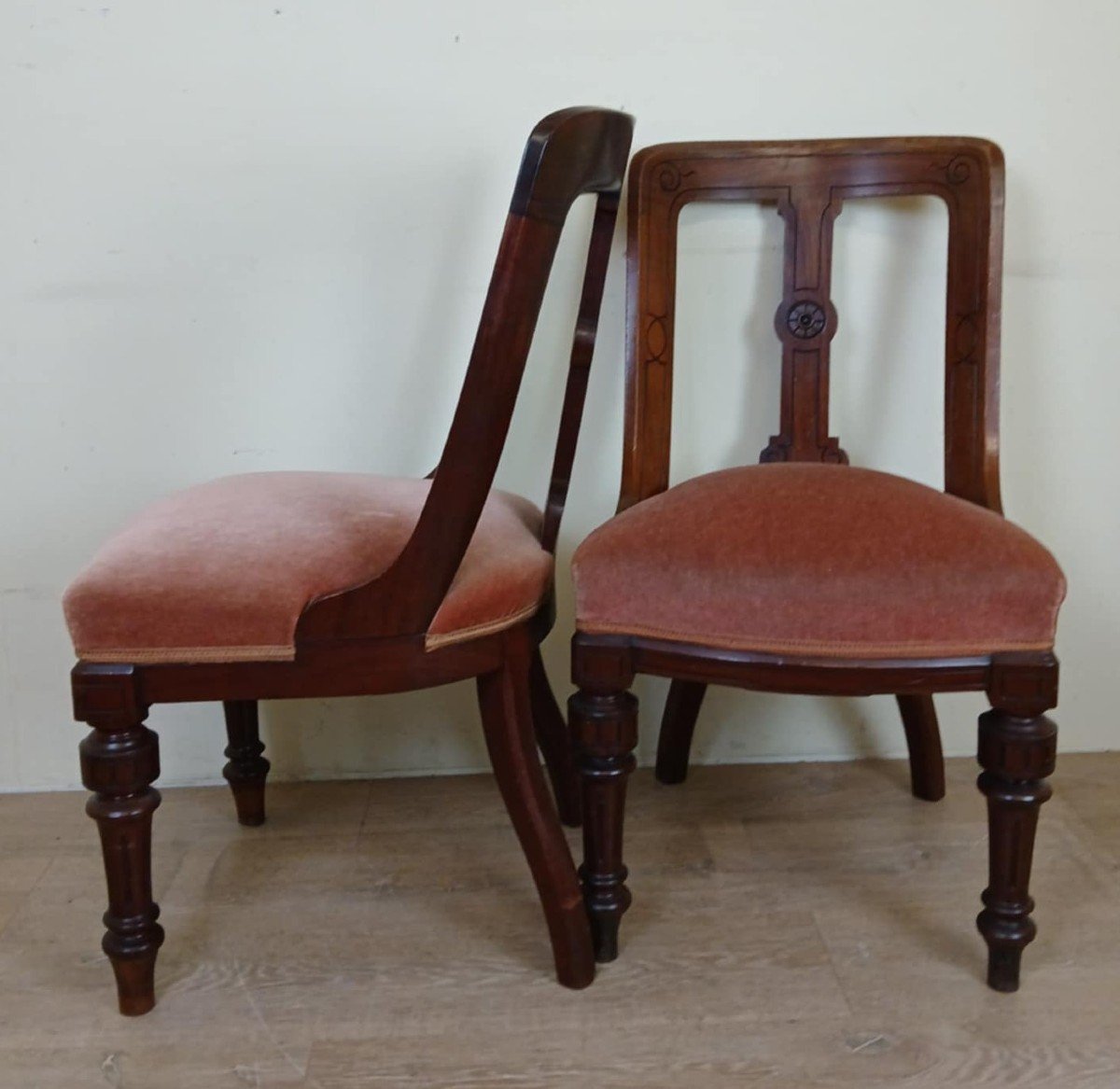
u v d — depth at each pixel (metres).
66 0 1.25
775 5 1.28
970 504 1.03
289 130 1.29
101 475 1.38
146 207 1.30
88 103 1.27
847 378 1.39
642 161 1.24
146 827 0.97
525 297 0.83
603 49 1.29
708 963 1.08
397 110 1.29
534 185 0.80
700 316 1.37
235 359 1.35
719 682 0.97
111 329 1.34
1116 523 1.43
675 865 1.25
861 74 1.30
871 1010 1.01
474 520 0.88
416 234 1.32
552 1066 0.94
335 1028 1.00
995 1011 1.00
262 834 1.34
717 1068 0.94
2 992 1.06
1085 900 1.17
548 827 1.02
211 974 1.07
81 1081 0.94
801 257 1.25
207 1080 0.94
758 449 1.41
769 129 1.31
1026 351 1.37
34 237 1.30
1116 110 1.30
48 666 1.43
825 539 0.95
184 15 1.25
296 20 1.26
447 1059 0.95
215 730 1.47
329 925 1.15
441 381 1.37
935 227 1.34
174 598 0.88
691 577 0.95
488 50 1.28
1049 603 0.92
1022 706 0.93
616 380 1.38
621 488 1.27
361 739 1.49
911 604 0.92
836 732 1.51
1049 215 1.33
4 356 1.34
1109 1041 0.96
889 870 1.24
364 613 0.90
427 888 1.22
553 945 1.04
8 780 1.47
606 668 0.98
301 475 1.15
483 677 0.99
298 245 1.32
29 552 1.40
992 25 1.29
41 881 1.25
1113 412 1.40
